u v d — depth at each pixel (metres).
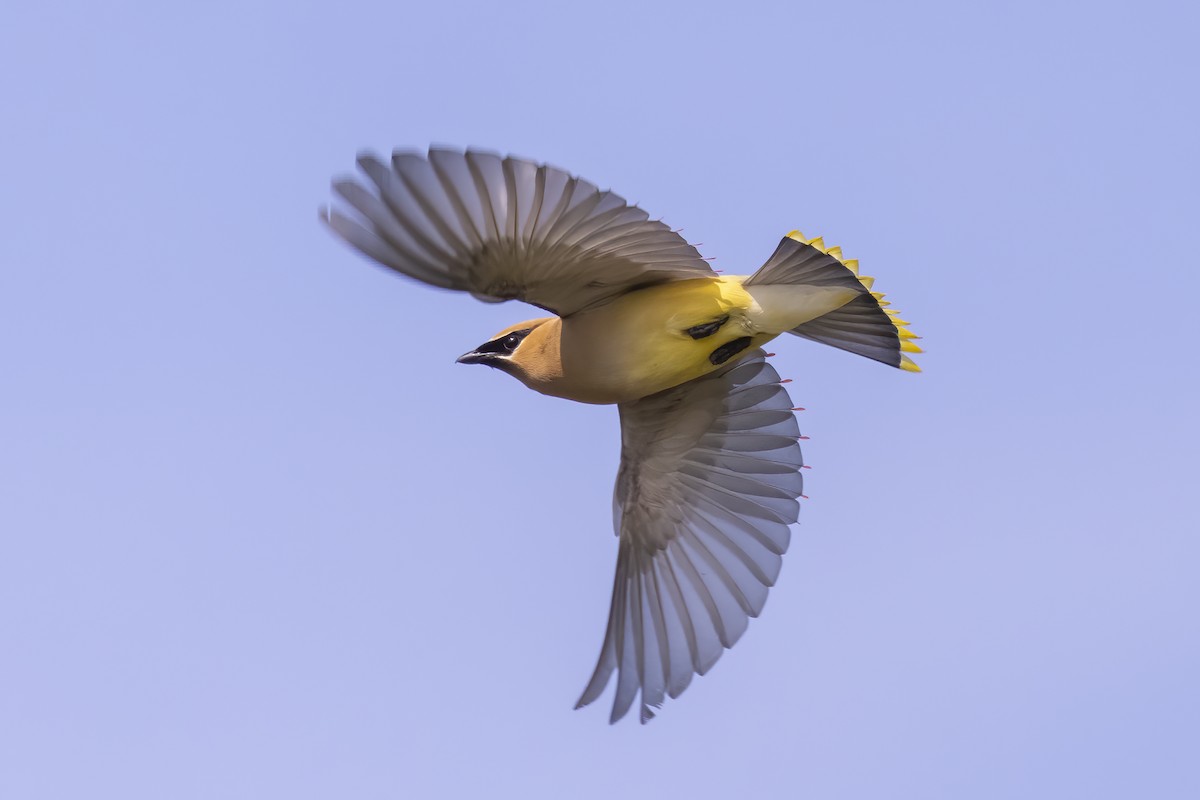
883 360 13.20
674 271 12.25
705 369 13.06
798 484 14.77
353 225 10.55
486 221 10.95
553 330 13.04
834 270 12.34
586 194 10.85
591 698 14.86
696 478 15.07
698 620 14.98
